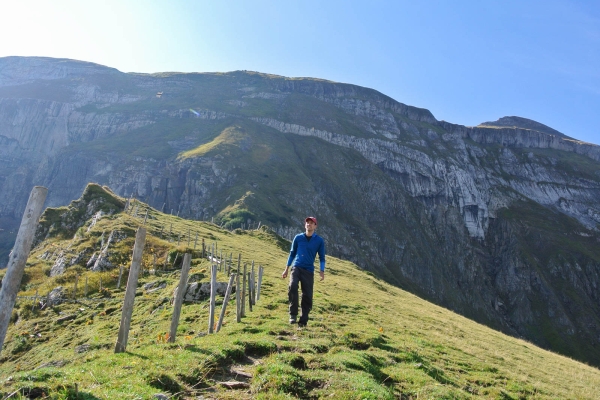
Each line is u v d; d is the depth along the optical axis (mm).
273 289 28516
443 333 25953
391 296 44031
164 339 17234
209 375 9656
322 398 8617
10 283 7855
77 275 37688
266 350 11695
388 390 10211
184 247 42531
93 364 9750
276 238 77812
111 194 69500
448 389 12164
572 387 19750
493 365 19031
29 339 28844
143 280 36562
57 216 63250
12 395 7195
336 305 25672
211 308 16219
